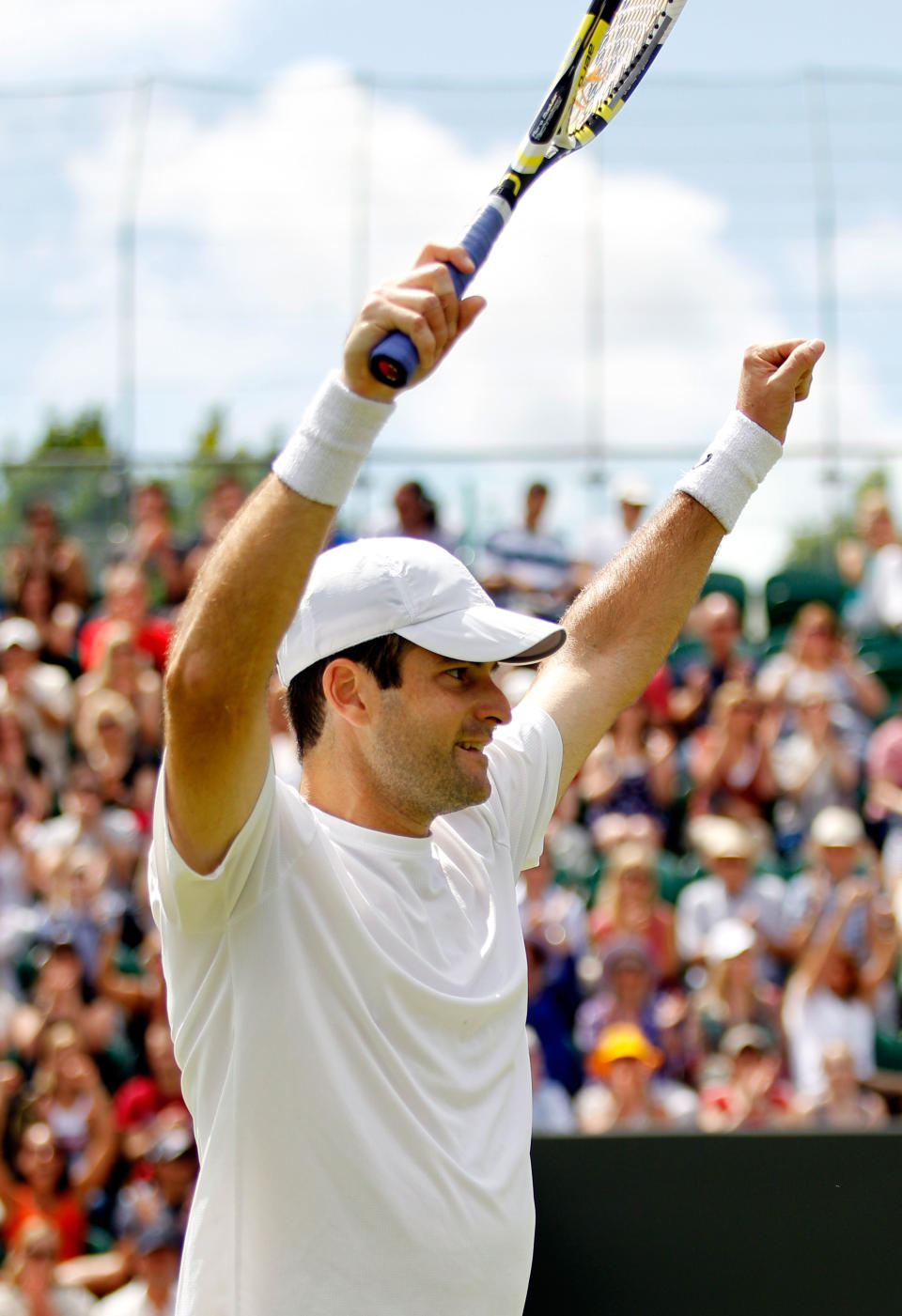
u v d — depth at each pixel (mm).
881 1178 6473
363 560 5141
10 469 23547
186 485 23422
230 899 4664
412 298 4055
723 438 6219
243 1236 4617
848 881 17359
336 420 4184
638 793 19609
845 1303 6414
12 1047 16719
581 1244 6496
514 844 5797
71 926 17531
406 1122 4664
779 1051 15914
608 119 5539
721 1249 6465
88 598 23172
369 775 5172
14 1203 15453
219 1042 4793
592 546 22406
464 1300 4703
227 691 4242
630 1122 14617
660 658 6191
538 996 16109
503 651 4984
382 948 4855
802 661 20812
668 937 17172
